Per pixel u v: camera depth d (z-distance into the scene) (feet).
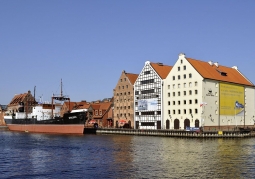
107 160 146.41
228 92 331.36
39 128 387.55
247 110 357.41
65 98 406.82
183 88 318.65
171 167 128.16
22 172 122.11
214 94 315.99
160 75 343.67
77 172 121.08
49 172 121.70
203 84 304.71
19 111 469.57
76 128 338.13
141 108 360.48
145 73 358.84
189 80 313.73
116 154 165.37
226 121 325.42
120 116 388.57
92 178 111.65
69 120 345.31
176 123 323.57
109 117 413.59
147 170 123.03
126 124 378.12
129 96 377.71
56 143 229.66
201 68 320.50
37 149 192.03
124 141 241.14
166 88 335.06
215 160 143.95
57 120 360.69
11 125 452.35
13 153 173.88
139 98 363.97
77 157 156.87
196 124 304.91
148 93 353.51
